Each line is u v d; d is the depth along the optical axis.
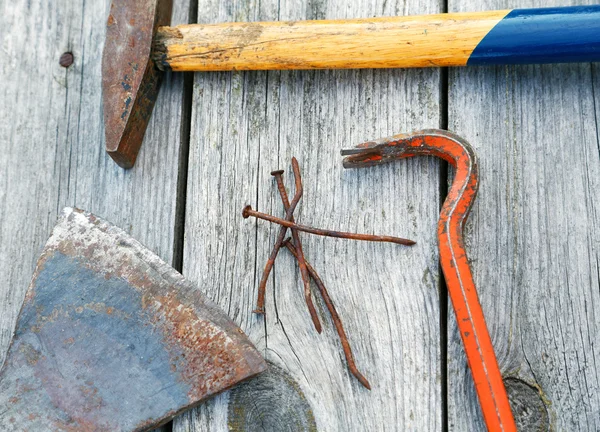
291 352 0.51
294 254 0.51
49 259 0.51
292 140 0.54
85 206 0.54
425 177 0.52
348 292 0.52
